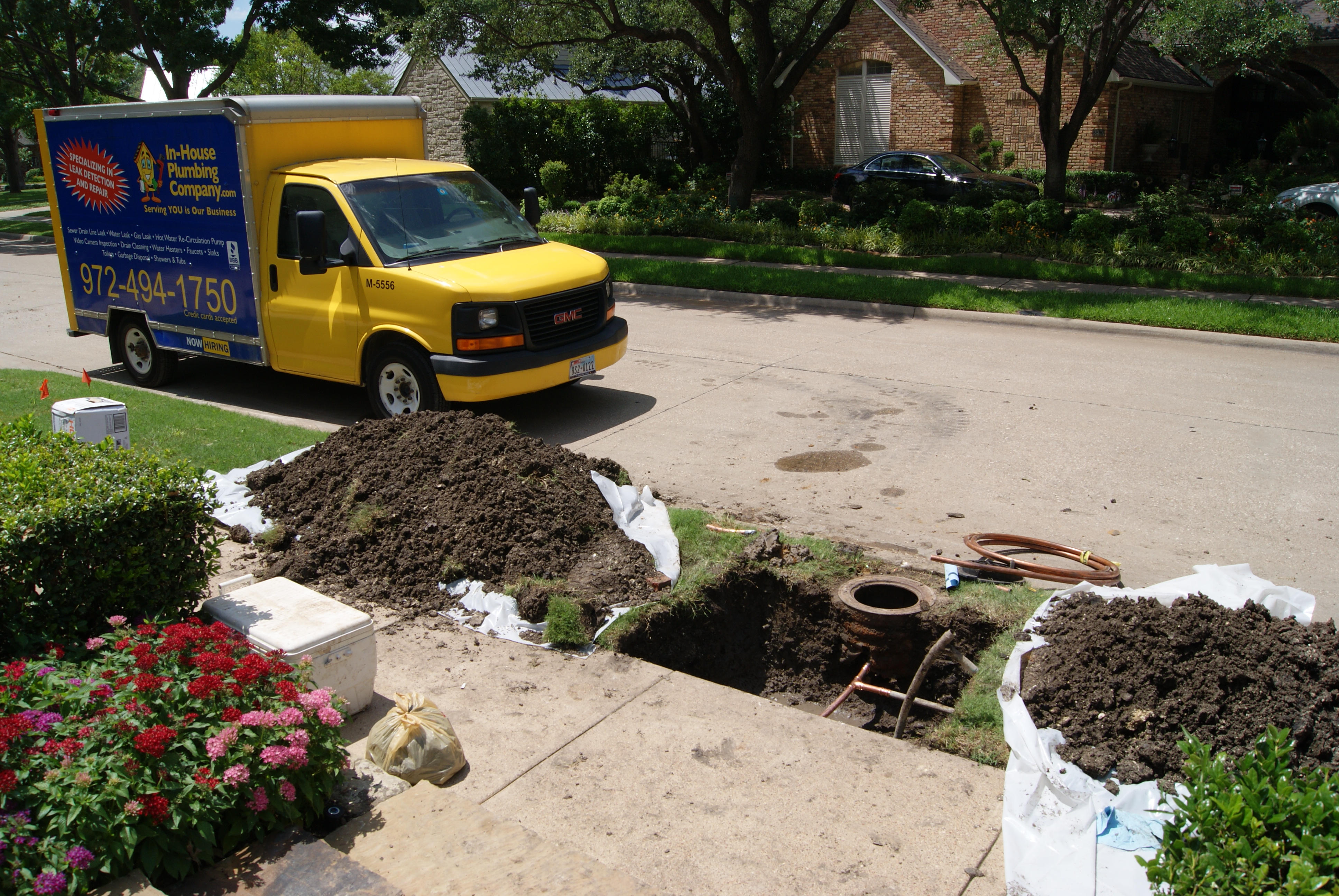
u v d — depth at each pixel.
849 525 6.55
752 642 5.84
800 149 33.19
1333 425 8.52
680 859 3.47
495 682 4.68
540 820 3.69
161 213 9.86
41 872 2.89
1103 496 6.98
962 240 18.42
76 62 29.80
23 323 14.30
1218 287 14.54
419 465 6.34
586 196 31.28
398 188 9.16
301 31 26.59
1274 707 3.93
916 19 30.58
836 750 4.13
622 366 11.20
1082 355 11.30
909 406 9.34
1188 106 30.78
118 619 3.89
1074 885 3.26
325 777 3.52
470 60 32.41
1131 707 4.05
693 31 24.72
